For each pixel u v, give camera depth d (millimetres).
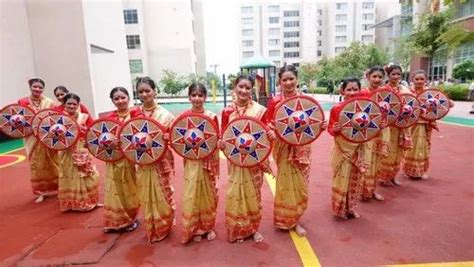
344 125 3627
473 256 3020
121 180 3656
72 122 4250
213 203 3494
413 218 3848
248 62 16141
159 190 3416
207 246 3387
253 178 3324
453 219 3781
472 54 21297
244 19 62062
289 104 3268
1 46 11172
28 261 3236
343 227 3695
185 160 3418
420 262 2963
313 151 7652
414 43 19672
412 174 5199
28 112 4820
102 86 15102
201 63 46594
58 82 13047
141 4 34188
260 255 3186
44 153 4922
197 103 3350
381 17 56781
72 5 12781
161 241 3520
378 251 3172
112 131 3535
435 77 25484
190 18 36031
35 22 12703
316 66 39375
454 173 5457
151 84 3443
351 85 3859
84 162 4312
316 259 3078
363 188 4352
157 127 3307
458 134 8805
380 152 4328
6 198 5180
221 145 3232
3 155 8688
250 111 3328
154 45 35719
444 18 17891
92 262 3162
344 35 57688
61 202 4438
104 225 3756
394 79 4719
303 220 3908
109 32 16094
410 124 4656
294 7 61281
